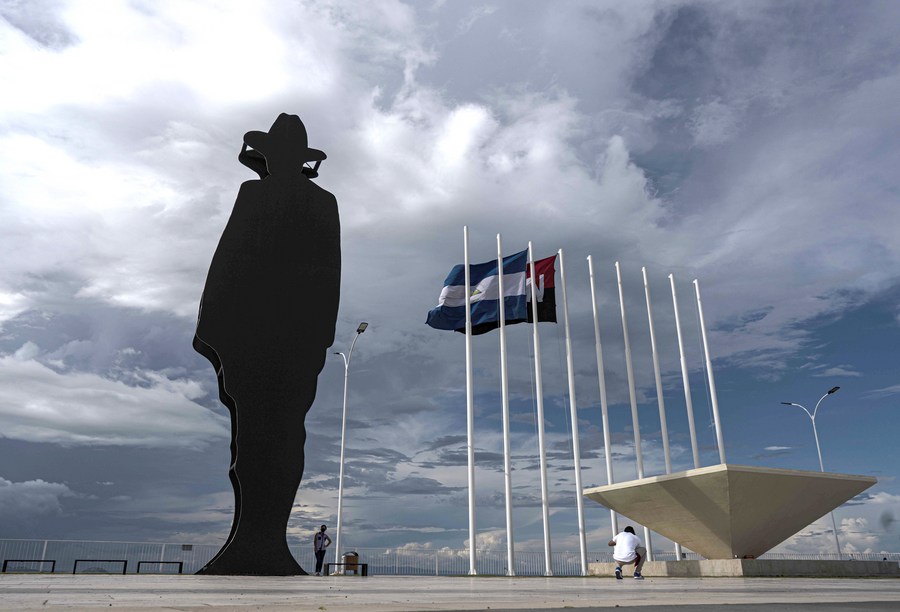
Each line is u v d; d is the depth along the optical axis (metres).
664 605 5.86
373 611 4.79
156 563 23.73
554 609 5.18
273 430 19.36
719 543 23.16
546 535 28.58
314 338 20.61
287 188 21.86
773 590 10.89
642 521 25.11
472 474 28.86
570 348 31.83
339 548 30.25
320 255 21.56
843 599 7.54
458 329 31.80
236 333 19.84
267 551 18.39
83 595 6.48
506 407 29.84
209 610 4.56
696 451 31.12
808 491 22.28
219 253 20.42
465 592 8.99
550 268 32.66
